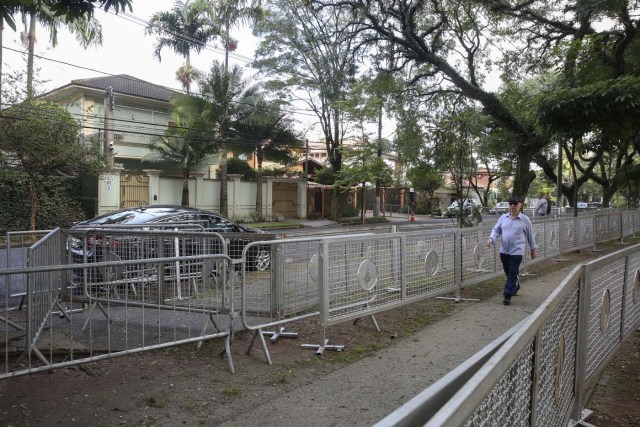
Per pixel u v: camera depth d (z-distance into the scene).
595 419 3.67
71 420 3.68
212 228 10.18
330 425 3.69
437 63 16.47
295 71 30.59
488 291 8.74
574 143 15.20
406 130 18.39
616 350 4.54
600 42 12.57
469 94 16.31
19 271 3.81
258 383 4.45
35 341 4.53
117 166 24.72
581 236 14.16
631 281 5.01
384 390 4.33
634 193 28.47
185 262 5.67
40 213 19.66
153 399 4.05
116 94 29.42
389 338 5.86
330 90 30.81
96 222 9.26
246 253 5.36
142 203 25.69
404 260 6.70
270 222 30.95
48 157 16.67
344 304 5.71
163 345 4.61
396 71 17.78
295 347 5.52
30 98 16.75
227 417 3.79
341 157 34.88
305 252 6.10
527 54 18.30
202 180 28.78
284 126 30.66
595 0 12.52
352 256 5.84
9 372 4.06
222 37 30.20
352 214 39.84
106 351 5.05
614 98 8.54
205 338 4.84
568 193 25.44
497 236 7.91
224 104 26.94
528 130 16.12
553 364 2.69
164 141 26.36
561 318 2.92
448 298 8.08
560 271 10.97
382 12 16.06
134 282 6.25
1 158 16.61
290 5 28.56
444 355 5.25
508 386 1.78
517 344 1.83
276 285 5.73
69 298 6.35
